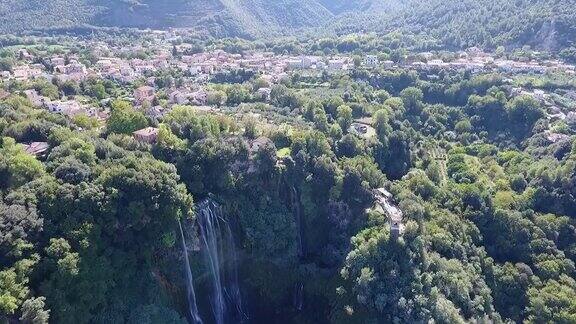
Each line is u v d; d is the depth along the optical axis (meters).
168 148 128.50
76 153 111.88
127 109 145.88
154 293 108.00
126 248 106.81
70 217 98.06
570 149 157.12
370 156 156.88
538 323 112.38
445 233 124.06
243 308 128.88
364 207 135.00
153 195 109.00
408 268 111.75
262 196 133.62
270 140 143.62
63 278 90.62
